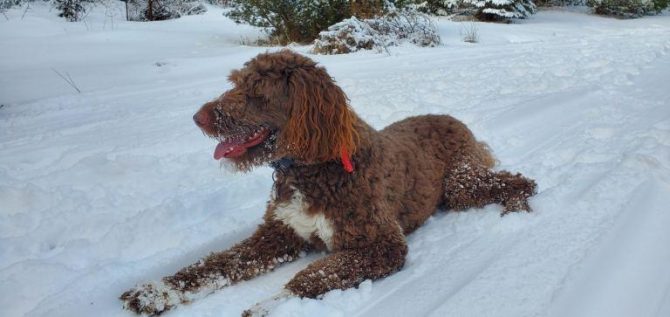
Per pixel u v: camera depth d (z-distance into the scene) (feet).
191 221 5.87
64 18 28.37
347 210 4.53
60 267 4.84
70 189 6.66
